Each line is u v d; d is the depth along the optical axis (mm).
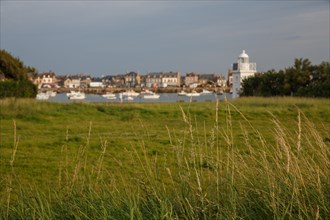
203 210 5168
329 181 5695
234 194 5441
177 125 23703
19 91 46438
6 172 11945
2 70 55594
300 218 4883
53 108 30156
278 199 5156
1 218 5754
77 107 31016
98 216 5496
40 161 13555
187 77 160250
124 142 16484
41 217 5410
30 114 27484
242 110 29094
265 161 5922
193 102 38000
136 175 7035
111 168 10062
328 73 54656
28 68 61125
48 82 191375
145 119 27688
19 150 15688
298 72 55844
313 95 50562
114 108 31359
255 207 5398
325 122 22688
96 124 24859
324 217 5074
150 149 14641
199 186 5457
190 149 6617
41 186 9516
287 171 5570
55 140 17891
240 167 6090
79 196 6055
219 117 27094
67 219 5707
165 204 5238
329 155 6547
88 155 13914
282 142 6062
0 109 28047
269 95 57156
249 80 63125
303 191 5520
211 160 6223
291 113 27938
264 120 25172
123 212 5371
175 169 7828
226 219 5031
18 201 6137
